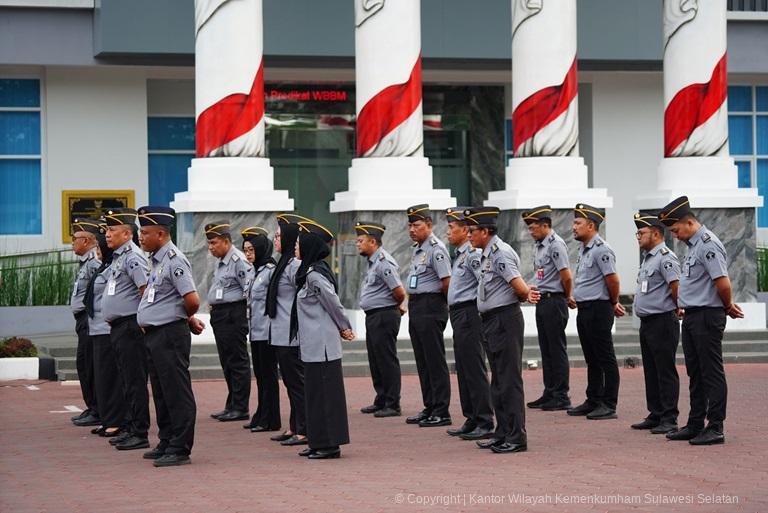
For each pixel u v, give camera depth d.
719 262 15.84
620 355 25.81
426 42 30.67
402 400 21.08
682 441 16.31
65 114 30.64
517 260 15.34
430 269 18.48
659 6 31.80
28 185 30.67
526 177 26.61
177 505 12.45
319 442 15.30
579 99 33.94
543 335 19.77
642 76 33.53
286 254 16.53
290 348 16.44
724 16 27.53
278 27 30.00
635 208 28.52
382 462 14.99
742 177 34.53
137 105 30.98
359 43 26.27
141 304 15.05
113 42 29.08
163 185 31.89
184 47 29.34
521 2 26.69
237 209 25.00
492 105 33.88
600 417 18.53
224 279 19.02
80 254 18.98
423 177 26.14
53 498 12.95
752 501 12.34
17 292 29.36
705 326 15.92
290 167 32.69
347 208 26.17
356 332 25.73
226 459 15.40
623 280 33.56
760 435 16.69
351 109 32.97
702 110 27.42
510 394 15.52
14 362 23.84
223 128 25.16
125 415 17.23
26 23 29.56
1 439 17.25
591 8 31.48
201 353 24.47
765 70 33.22
